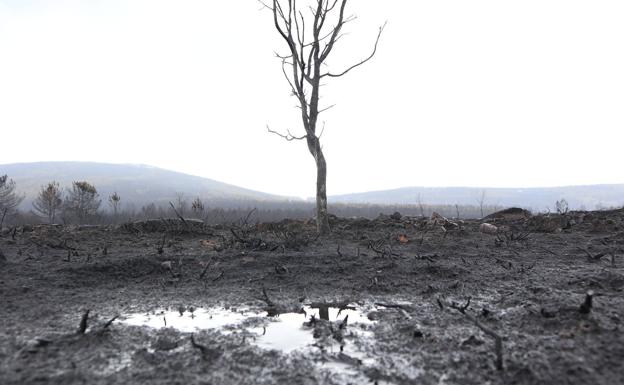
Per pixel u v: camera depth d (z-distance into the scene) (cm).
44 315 402
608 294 425
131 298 488
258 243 779
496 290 504
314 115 959
